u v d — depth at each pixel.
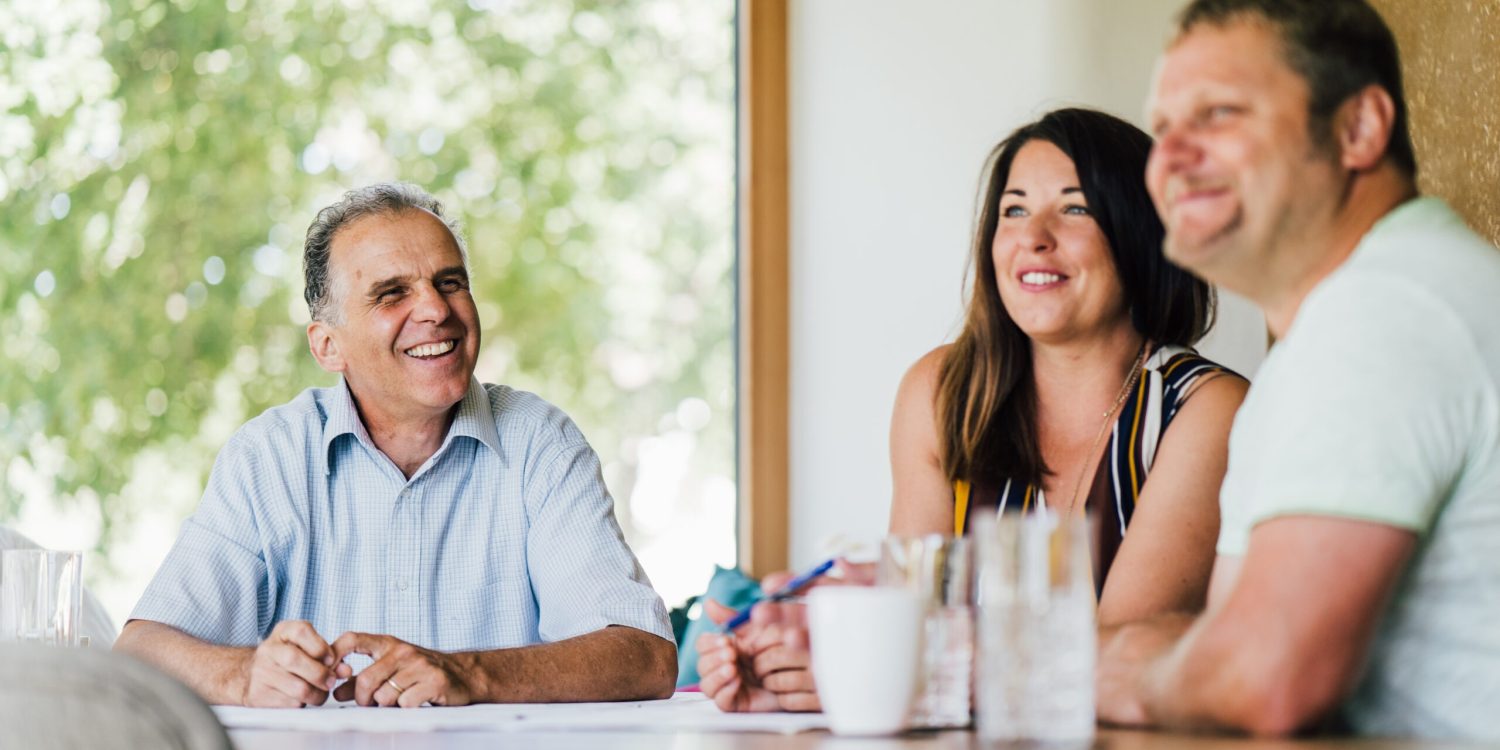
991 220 2.05
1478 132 2.22
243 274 4.67
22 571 1.70
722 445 4.38
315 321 2.23
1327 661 1.10
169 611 2.09
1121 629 1.29
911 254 3.97
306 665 1.74
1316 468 1.12
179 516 4.63
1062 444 2.02
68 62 4.70
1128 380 1.98
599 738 1.19
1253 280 1.27
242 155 4.67
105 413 4.64
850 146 4.02
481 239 4.56
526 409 2.29
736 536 4.28
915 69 3.98
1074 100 3.79
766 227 4.03
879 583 1.22
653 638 2.00
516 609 2.23
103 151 4.68
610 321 4.49
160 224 4.67
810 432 4.00
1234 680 1.11
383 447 2.26
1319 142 1.21
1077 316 1.97
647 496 4.43
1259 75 1.21
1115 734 1.13
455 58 4.61
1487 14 2.19
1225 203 1.22
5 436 4.61
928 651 1.19
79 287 4.66
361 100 4.64
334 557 2.21
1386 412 1.11
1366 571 1.10
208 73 4.68
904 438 2.16
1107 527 1.94
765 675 1.42
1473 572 1.15
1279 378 1.18
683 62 4.46
